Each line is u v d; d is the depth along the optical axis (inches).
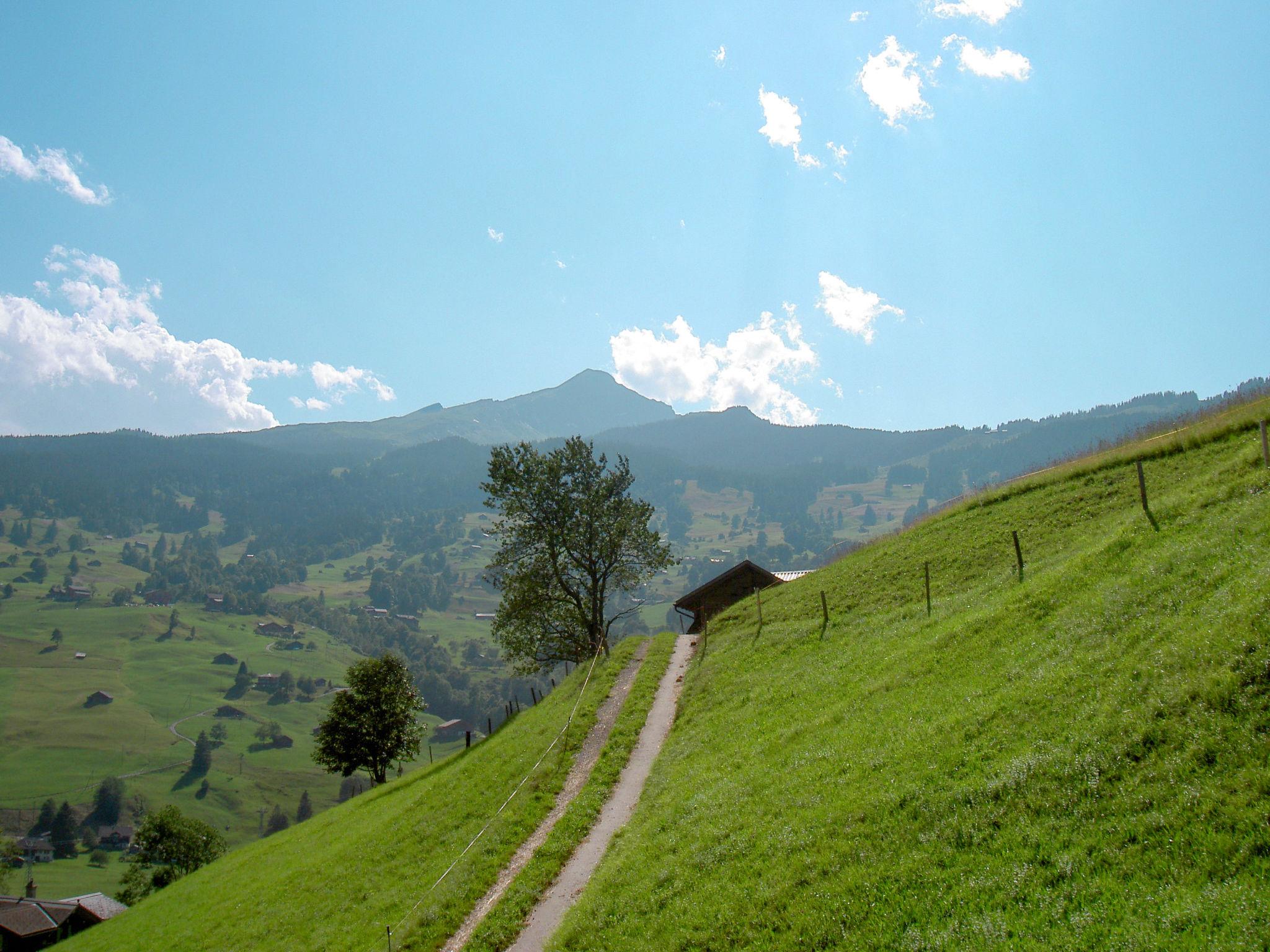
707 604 2741.1
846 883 652.7
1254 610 708.0
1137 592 908.6
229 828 7229.3
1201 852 527.2
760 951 627.2
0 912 3828.7
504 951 839.1
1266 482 1034.1
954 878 606.2
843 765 871.1
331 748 3063.5
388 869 1294.3
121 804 7244.1
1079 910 524.1
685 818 938.7
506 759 1553.9
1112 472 1835.6
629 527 2652.6
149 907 1948.8
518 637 2689.5
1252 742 588.1
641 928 744.3
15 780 7628.0
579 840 1063.6
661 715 1502.2
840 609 1704.0
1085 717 720.3
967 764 743.1
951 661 1051.9
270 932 1251.2
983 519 1935.3
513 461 2642.7
